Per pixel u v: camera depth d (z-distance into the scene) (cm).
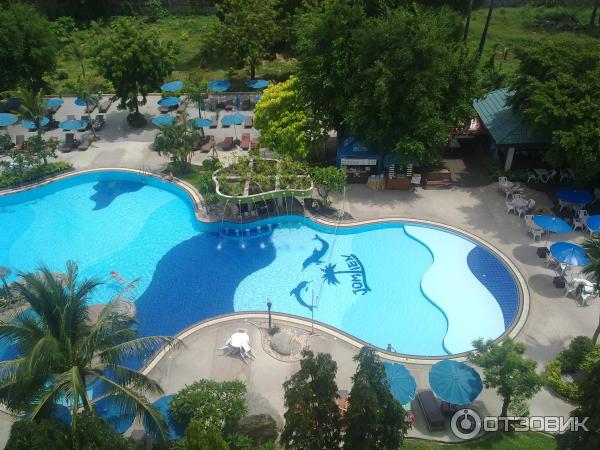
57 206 4384
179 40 7219
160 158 4875
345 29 4112
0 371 2139
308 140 4319
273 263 3747
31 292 2244
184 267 3738
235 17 5719
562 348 3055
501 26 7494
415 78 3816
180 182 4500
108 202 4425
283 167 4056
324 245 3894
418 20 4003
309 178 3953
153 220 4203
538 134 4006
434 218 4088
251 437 2502
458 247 3828
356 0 4588
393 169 4400
